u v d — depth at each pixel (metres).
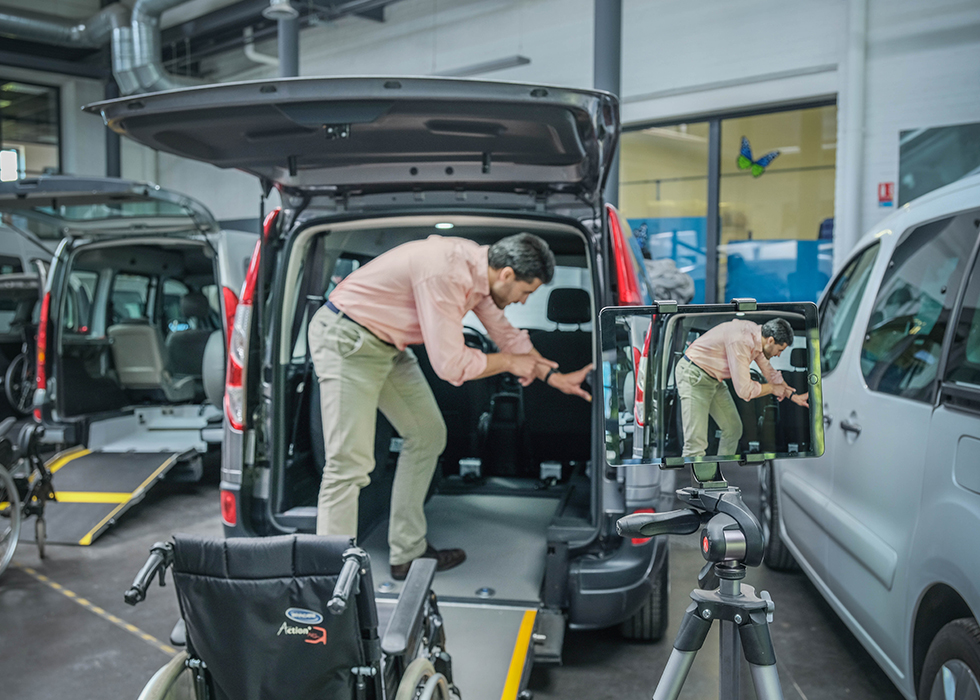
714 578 1.43
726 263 7.88
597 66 6.51
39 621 3.36
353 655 1.66
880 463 2.33
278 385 2.81
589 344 3.68
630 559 2.56
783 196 7.48
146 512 5.08
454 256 2.60
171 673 1.70
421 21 9.84
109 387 5.96
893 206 6.64
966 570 1.73
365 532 3.40
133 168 13.48
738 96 7.46
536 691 2.66
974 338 1.92
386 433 3.61
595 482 2.61
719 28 7.47
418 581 2.06
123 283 6.40
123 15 11.17
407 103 2.10
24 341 7.50
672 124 8.02
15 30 11.12
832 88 6.92
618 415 1.34
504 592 2.79
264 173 2.74
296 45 9.27
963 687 1.74
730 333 1.38
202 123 2.25
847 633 3.11
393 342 2.77
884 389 2.41
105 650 3.08
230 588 1.60
